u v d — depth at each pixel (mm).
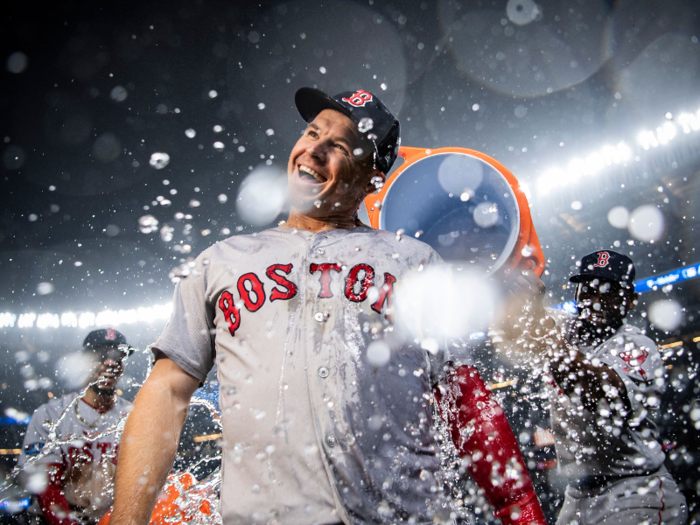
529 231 1337
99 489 2305
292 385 854
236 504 814
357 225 1271
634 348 1978
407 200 1559
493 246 1497
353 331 901
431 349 989
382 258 1000
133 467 847
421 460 883
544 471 2955
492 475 993
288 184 1195
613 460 1874
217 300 997
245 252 1021
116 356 2535
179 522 1337
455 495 1090
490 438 1008
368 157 1196
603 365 1523
